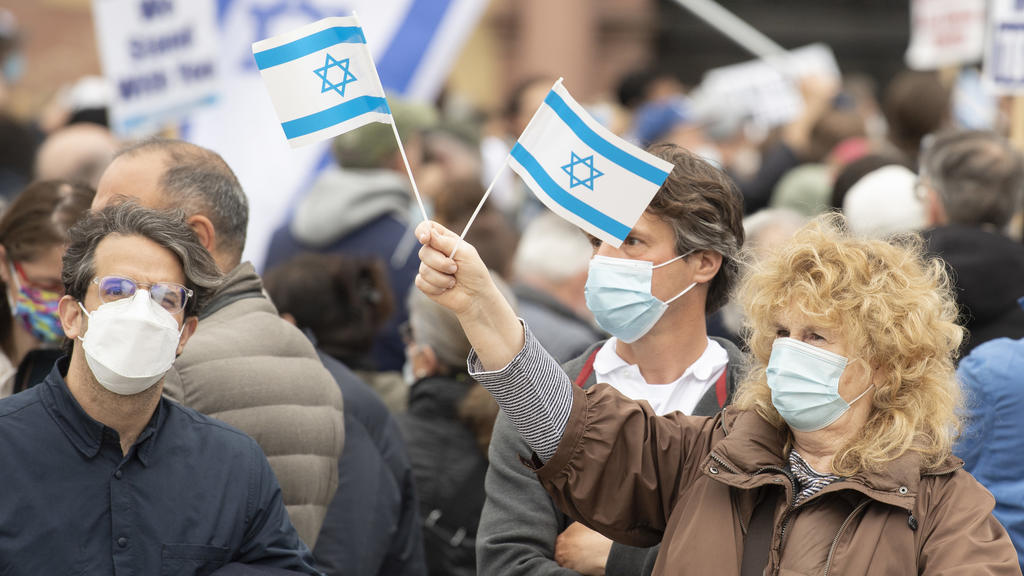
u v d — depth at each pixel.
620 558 6.84
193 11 12.25
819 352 5.91
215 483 6.14
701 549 5.86
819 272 6.00
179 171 7.31
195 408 7.05
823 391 5.88
